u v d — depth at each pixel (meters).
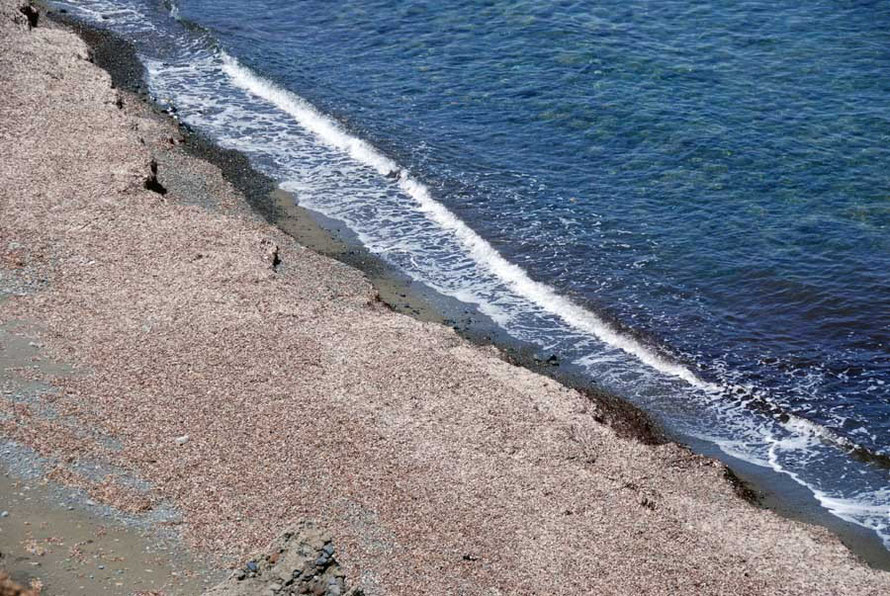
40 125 48.88
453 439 31.52
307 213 47.44
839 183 47.91
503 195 49.06
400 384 34.00
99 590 23.55
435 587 25.41
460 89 58.84
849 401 36.03
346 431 31.16
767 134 52.03
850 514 31.39
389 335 36.97
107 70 60.34
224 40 65.88
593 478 30.56
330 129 55.06
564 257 44.41
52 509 26.11
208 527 26.45
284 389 32.94
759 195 47.56
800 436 34.69
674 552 27.89
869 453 33.81
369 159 52.28
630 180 49.56
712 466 32.50
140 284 37.97
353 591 22.48
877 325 39.41
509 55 62.06
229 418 31.12
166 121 54.41
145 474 28.20
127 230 41.47
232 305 37.34
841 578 27.62
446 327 38.34
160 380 32.59
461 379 34.72
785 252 43.69
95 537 25.39
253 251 41.34
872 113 53.28
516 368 36.31
